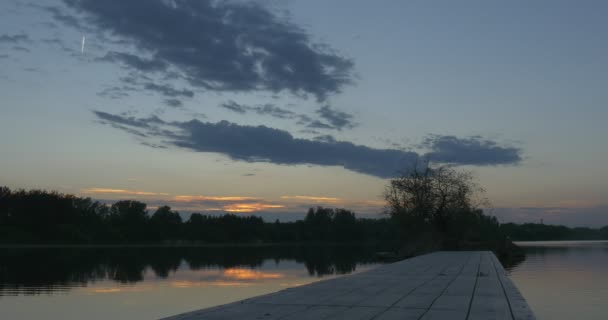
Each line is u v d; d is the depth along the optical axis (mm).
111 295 26250
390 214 58094
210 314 8609
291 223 176125
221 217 164750
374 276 16906
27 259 61594
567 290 27453
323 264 52750
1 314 20359
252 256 73062
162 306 22297
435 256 31656
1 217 110375
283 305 9758
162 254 80188
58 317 19625
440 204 54844
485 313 8734
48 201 115625
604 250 91250
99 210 142625
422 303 10023
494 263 24125
